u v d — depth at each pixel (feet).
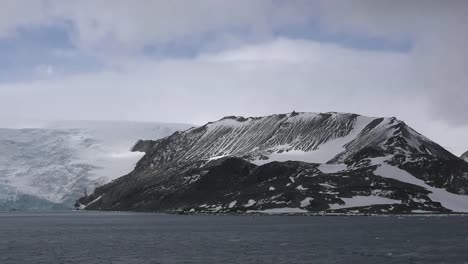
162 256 498.69
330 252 520.01
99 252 531.50
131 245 595.88
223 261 465.06
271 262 457.68
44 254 519.60
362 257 485.15
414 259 471.62
